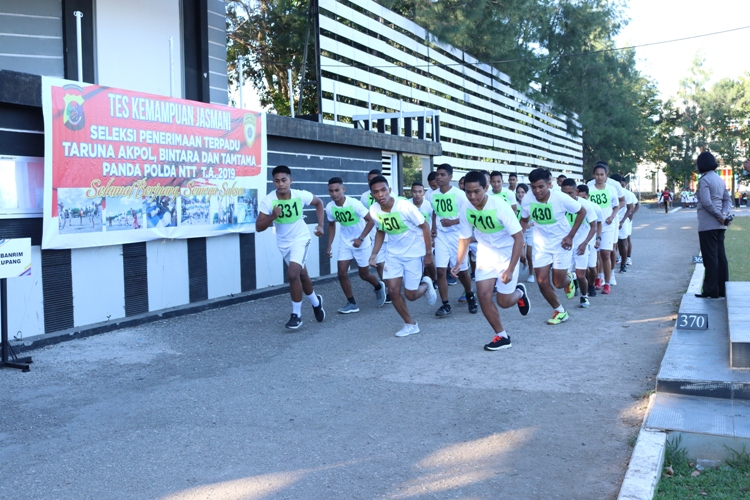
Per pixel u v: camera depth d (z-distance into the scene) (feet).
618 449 15.28
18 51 33.14
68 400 19.75
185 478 14.23
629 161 152.66
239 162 35.81
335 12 53.06
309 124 41.63
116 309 29.43
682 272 43.86
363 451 15.52
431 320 30.42
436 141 61.62
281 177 28.19
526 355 23.47
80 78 29.68
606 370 21.30
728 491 13.17
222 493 13.48
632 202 44.19
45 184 25.50
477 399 18.94
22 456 15.65
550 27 121.60
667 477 13.82
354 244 28.50
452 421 17.33
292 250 28.81
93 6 35.04
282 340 27.09
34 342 25.29
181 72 39.65
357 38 56.29
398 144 52.65
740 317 21.67
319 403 19.01
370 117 54.95
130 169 29.19
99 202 27.89
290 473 14.37
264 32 57.77
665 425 15.46
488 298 23.99
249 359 24.18
